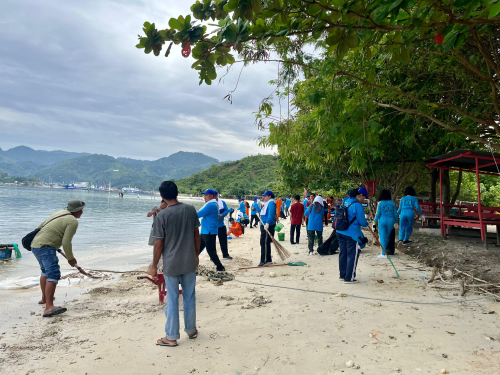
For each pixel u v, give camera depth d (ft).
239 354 11.38
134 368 10.57
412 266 24.41
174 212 12.41
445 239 31.24
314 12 9.82
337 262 28.04
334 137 18.65
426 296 17.20
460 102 28.22
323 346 11.80
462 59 14.67
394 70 25.44
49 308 15.83
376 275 22.26
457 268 21.20
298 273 24.08
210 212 23.76
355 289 19.07
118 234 54.39
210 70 11.56
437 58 22.61
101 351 11.80
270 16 10.09
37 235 16.31
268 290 19.47
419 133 31.14
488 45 20.62
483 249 25.59
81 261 31.45
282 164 48.73
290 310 15.72
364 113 18.92
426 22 10.94
